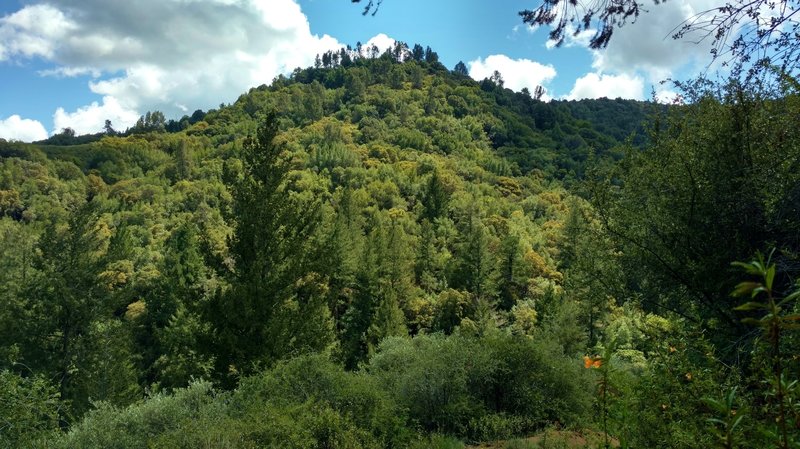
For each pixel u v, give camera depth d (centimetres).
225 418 654
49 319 2173
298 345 1341
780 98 511
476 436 796
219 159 11200
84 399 2041
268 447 566
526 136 13612
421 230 5447
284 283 1338
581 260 715
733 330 523
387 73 17762
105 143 12756
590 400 816
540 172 10588
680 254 597
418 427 798
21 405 753
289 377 782
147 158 12206
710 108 612
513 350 914
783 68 354
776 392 138
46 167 9900
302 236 1417
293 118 14712
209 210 7225
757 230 548
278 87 17562
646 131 728
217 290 1312
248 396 764
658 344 242
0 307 2188
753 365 196
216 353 1277
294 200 1420
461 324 3288
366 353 3253
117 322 2427
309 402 676
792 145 495
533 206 7819
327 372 782
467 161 10825
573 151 12131
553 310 2912
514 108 16612
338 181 8712
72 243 2312
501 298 4050
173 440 582
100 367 2152
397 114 14388
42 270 2317
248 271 1322
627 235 632
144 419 750
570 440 697
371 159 10206
